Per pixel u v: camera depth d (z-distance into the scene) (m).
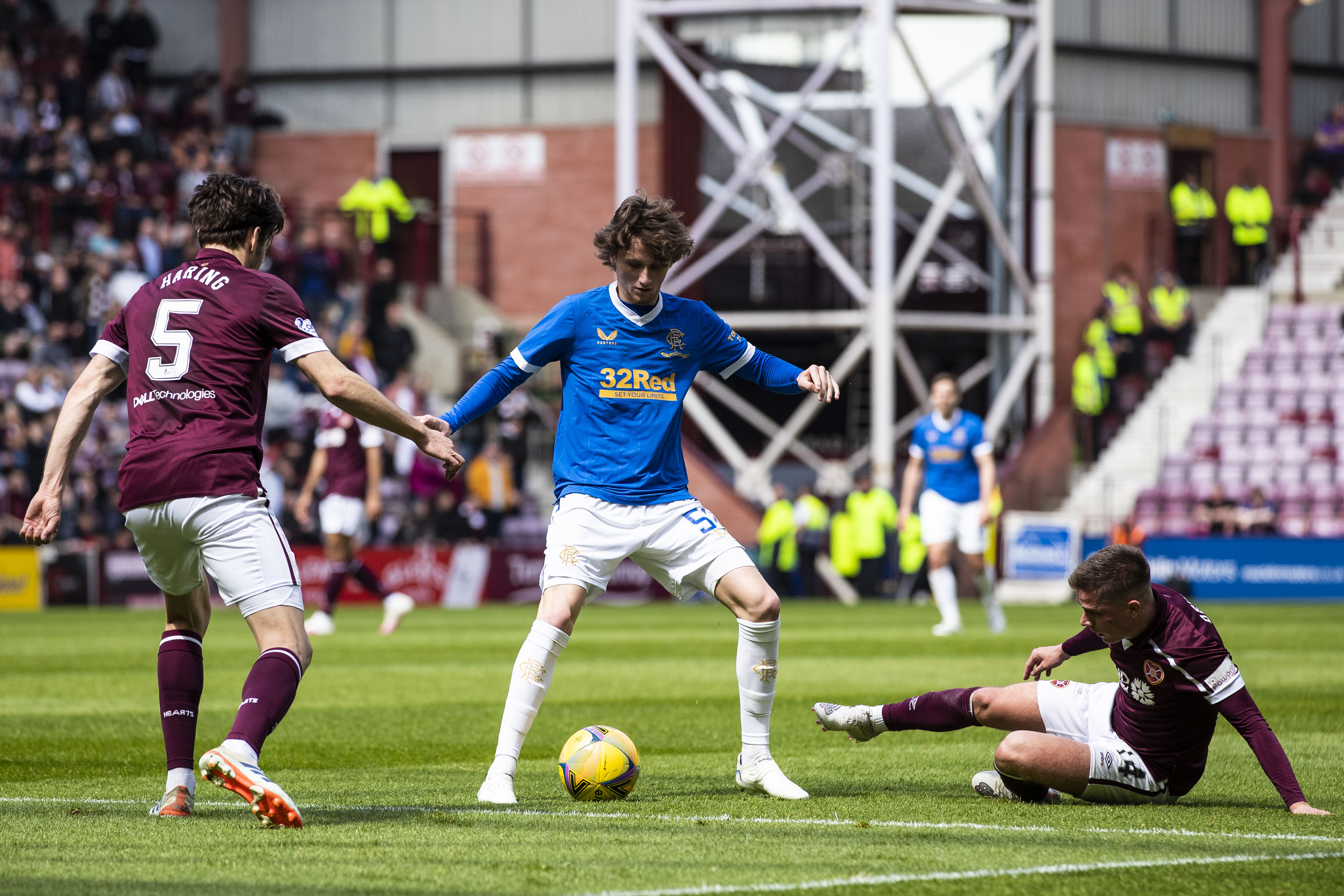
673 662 27.92
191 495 10.16
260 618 10.31
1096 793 11.51
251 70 73.94
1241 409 65.56
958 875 8.71
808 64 70.94
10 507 51.28
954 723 12.16
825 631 36.72
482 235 71.38
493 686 23.20
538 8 71.69
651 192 68.75
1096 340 64.50
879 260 59.72
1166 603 11.06
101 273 54.41
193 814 11.06
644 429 12.11
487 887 8.30
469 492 56.62
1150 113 73.19
